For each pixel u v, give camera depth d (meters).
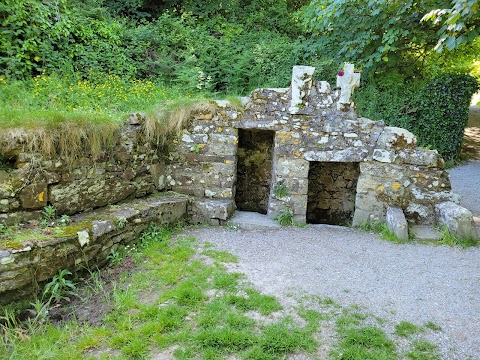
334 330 2.75
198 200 5.17
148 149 4.83
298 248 4.29
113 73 6.78
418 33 6.95
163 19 8.59
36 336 2.65
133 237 4.10
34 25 6.00
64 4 6.80
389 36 6.75
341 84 4.92
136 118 4.62
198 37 8.38
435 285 3.44
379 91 7.92
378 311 3.00
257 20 9.67
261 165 6.12
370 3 6.39
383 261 3.96
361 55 7.55
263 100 5.06
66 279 3.26
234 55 7.98
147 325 2.75
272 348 2.52
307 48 7.92
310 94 4.98
